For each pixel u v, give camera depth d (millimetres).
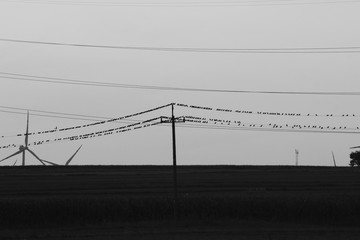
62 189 82062
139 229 56531
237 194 73812
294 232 53875
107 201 66188
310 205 66812
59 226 62625
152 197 68188
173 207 66000
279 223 63031
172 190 80312
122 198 67188
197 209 66438
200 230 54875
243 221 63156
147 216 65750
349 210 66688
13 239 50594
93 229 57844
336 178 95000
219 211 66562
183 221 62375
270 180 92938
